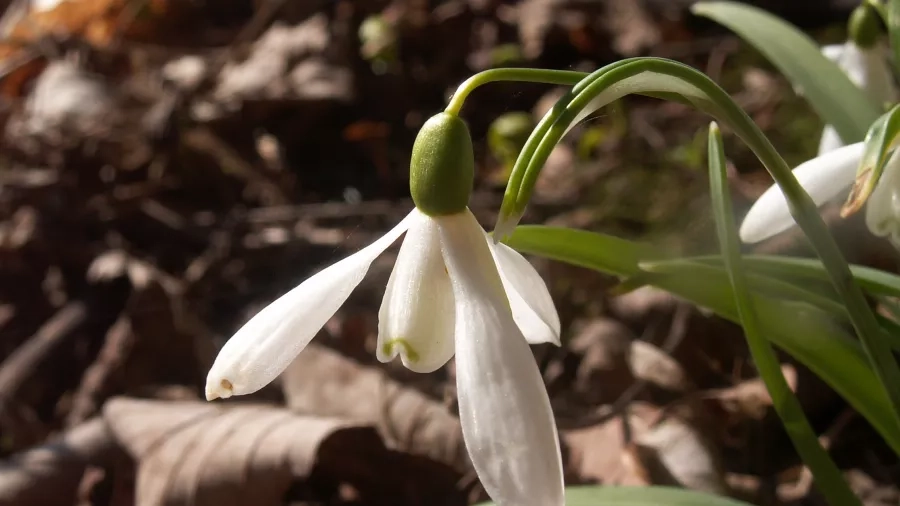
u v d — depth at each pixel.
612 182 0.23
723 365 0.18
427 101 0.29
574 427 0.16
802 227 0.08
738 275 0.09
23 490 0.15
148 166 0.24
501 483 0.06
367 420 0.16
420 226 0.07
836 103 0.13
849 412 0.16
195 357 0.19
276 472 0.14
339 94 0.28
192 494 0.14
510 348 0.07
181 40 0.36
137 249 0.22
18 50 0.34
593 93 0.07
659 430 0.16
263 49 0.31
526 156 0.07
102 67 0.32
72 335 0.20
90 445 0.16
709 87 0.07
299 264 0.22
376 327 0.18
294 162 0.26
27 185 0.23
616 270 0.10
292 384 0.17
